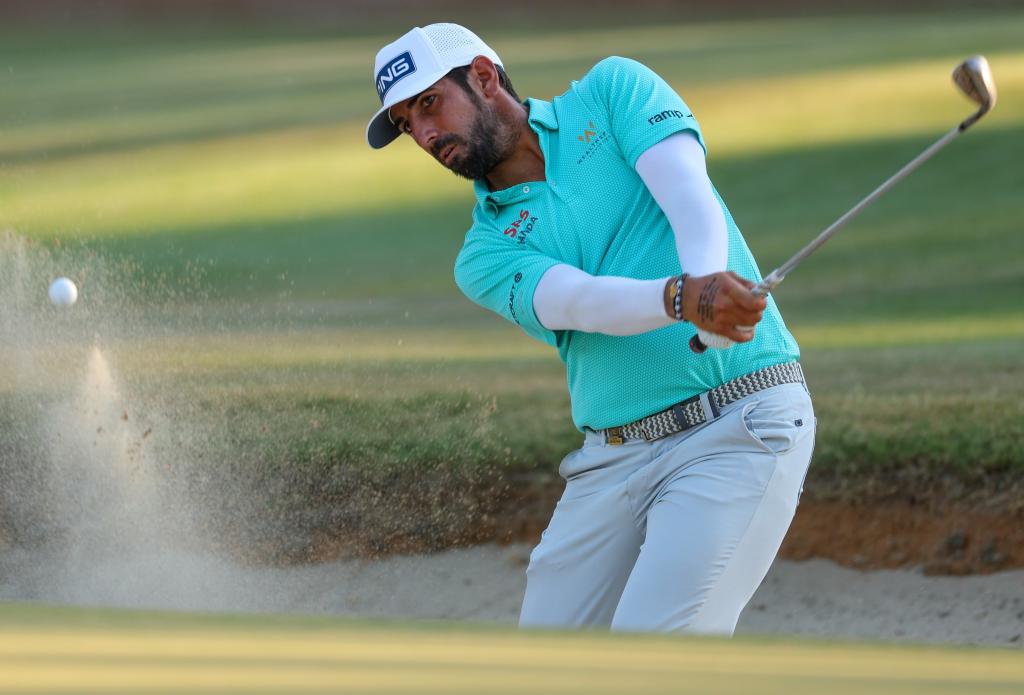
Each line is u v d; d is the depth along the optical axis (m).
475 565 18.28
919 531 17.98
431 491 19.09
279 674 6.06
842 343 25.94
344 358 25.22
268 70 84.38
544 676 6.16
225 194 51.03
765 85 63.53
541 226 11.62
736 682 6.14
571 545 12.03
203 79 81.25
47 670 6.12
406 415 20.95
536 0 121.38
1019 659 7.22
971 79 10.52
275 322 29.98
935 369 22.22
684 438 11.38
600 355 11.47
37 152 60.00
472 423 20.61
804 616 17.22
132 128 65.12
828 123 54.38
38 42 105.44
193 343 25.95
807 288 32.78
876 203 42.28
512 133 11.73
